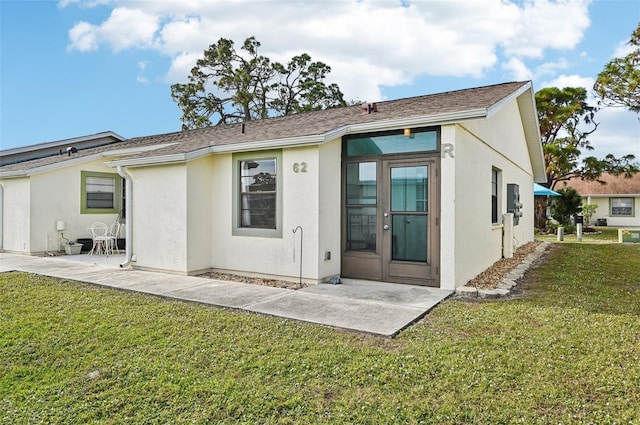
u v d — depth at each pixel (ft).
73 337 13.84
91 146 53.98
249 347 12.78
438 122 20.42
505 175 34.30
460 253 21.39
